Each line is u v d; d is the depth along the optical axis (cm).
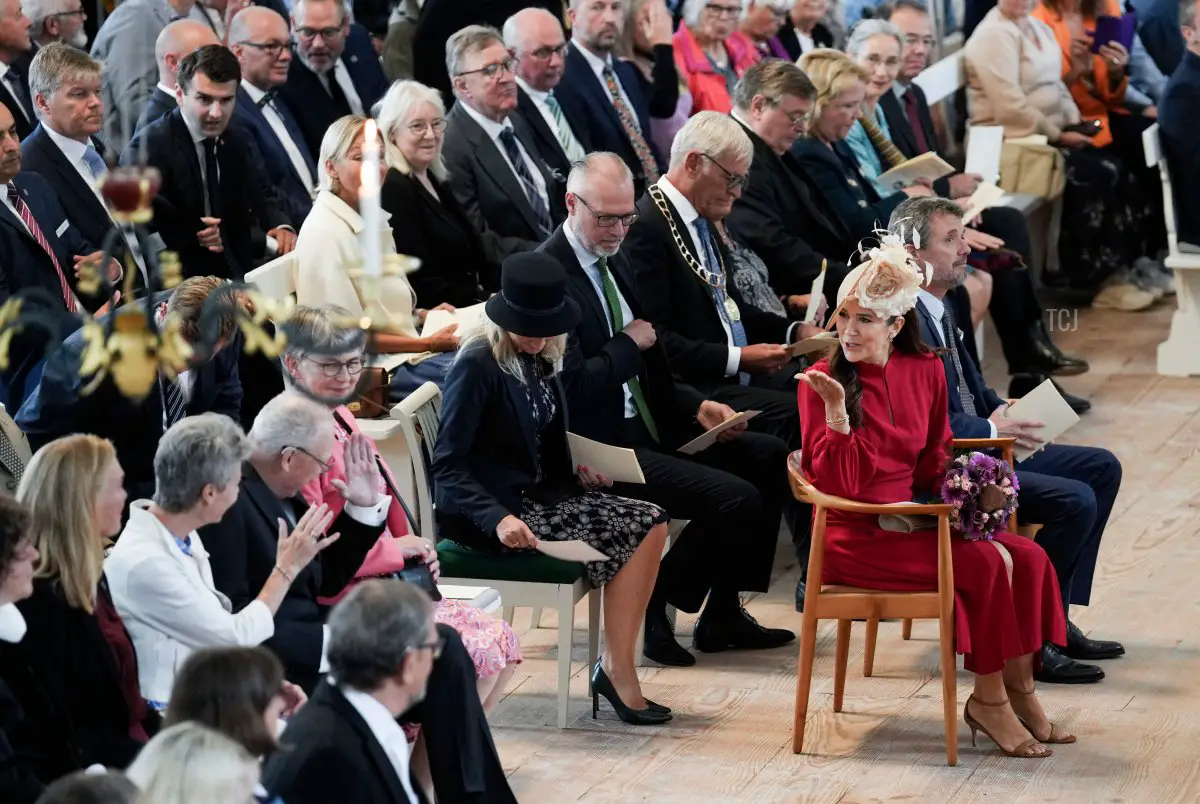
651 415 2005
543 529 1789
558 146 2645
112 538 1625
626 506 1816
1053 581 1762
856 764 1716
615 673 1817
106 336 970
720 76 3067
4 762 1179
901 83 3180
